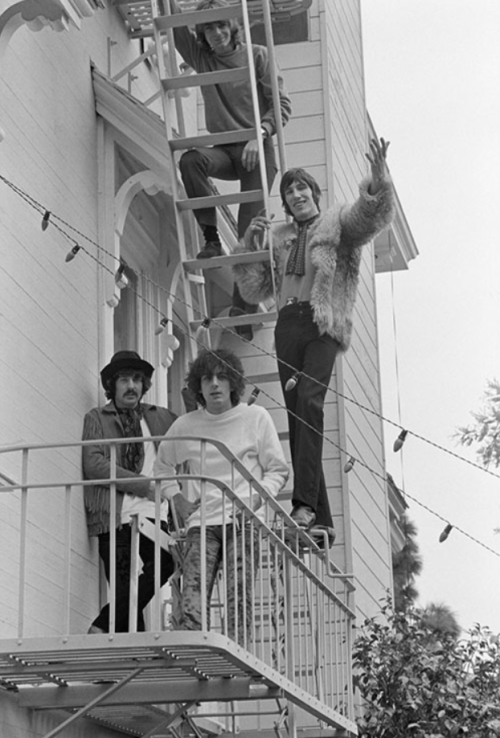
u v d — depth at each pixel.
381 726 8.74
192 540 6.01
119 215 8.34
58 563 6.84
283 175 8.37
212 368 6.44
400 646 9.10
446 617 11.99
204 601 5.31
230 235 10.21
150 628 7.90
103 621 6.71
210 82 8.21
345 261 8.10
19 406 6.60
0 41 6.63
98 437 7.25
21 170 7.02
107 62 8.93
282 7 10.23
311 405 7.80
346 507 10.09
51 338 7.15
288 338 8.00
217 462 6.30
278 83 8.98
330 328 7.93
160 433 7.42
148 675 5.96
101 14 8.91
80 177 8.00
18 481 6.46
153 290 9.46
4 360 6.48
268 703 9.39
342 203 8.07
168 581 7.10
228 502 6.15
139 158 8.58
